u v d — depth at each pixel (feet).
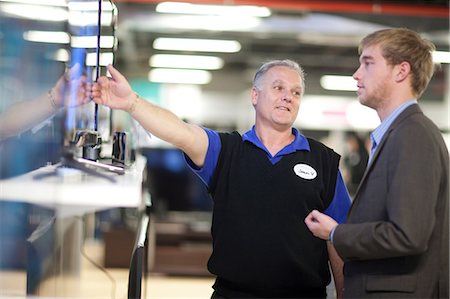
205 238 24.77
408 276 6.73
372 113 37.09
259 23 24.07
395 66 6.98
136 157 13.12
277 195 8.30
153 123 7.94
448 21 20.90
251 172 8.38
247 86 37.99
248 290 8.30
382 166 6.77
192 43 29.94
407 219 6.32
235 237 8.26
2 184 6.78
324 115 37.11
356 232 6.54
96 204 6.48
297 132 9.02
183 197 26.66
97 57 8.48
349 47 29.78
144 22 24.26
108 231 20.61
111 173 8.02
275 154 8.57
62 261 9.42
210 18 23.35
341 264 8.80
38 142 7.77
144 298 11.04
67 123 7.30
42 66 7.72
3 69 6.89
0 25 6.78
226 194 8.39
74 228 11.12
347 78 36.27
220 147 8.46
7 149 7.13
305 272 8.25
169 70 37.58
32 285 7.43
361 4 20.56
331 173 8.73
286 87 8.63
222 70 37.58
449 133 31.81
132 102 7.86
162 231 24.56
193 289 21.21
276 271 8.20
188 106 38.09
